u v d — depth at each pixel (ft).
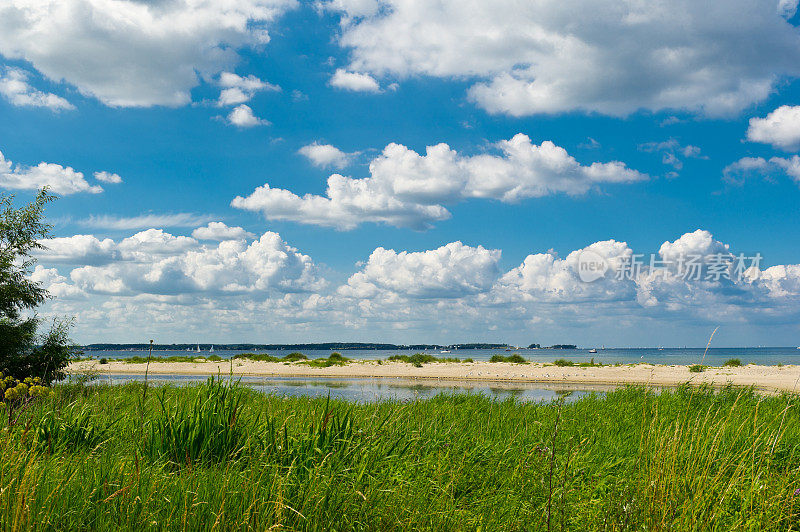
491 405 35.68
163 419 17.51
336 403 29.30
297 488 12.88
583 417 32.96
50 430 17.35
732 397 38.65
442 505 13.19
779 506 13.10
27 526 9.93
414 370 144.87
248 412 21.53
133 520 10.96
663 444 14.47
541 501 13.82
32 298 59.67
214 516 11.06
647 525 11.81
